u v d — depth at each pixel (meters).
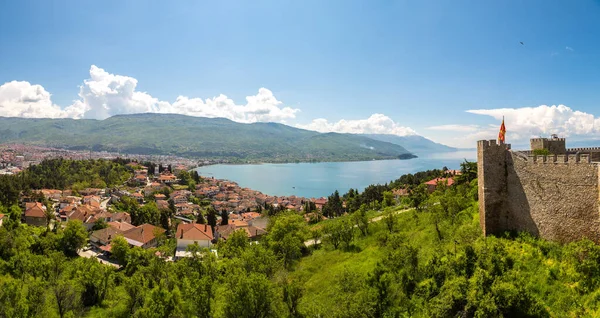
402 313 38.81
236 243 85.31
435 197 78.25
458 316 31.84
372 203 140.50
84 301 62.84
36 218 136.38
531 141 53.28
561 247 36.28
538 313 30.02
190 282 55.66
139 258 87.50
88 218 142.38
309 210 176.12
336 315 38.69
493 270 34.41
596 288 30.09
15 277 73.19
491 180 43.72
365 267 55.50
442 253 44.16
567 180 36.12
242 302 42.53
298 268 67.25
